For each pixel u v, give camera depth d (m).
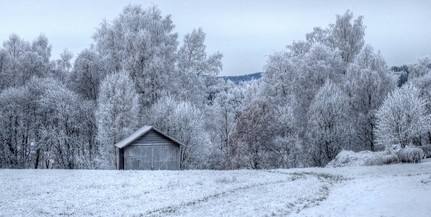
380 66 74.81
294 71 81.25
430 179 31.05
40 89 77.81
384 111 62.31
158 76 73.62
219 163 75.62
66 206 25.61
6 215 23.19
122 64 73.75
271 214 22.12
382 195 26.00
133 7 80.88
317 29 96.69
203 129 77.12
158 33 79.56
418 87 80.69
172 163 58.41
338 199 26.67
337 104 68.94
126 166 56.34
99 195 29.73
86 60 84.00
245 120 67.94
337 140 67.75
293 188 32.28
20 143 77.38
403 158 52.44
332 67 82.00
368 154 58.66
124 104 68.88
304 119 77.50
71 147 75.94
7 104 74.94
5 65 81.62
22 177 41.50
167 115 70.50
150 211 24.03
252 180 38.97
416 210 20.19
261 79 83.12
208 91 92.44
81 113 77.31
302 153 68.81
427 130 62.97
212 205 25.36
